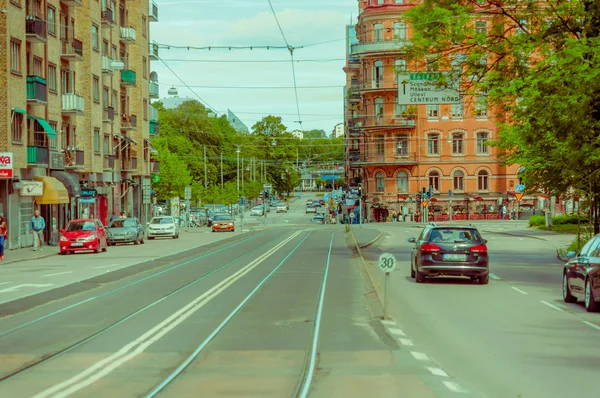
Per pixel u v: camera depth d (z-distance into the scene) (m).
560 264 34.16
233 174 137.75
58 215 54.66
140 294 21.78
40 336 14.53
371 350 12.70
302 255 39.53
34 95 47.62
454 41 30.19
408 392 9.53
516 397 9.44
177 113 124.50
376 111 92.50
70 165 55.03
